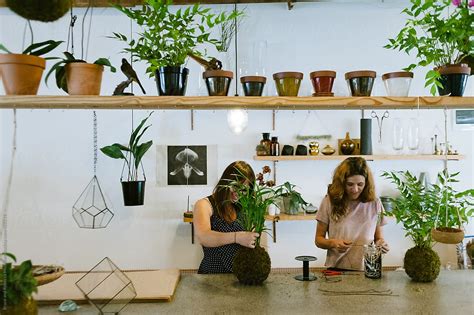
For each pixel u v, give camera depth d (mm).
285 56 4090
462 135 4129
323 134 4098
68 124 3996
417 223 2180
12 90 1807
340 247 2668
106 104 1926
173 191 4051
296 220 4035
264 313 1739
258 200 2178
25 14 1682
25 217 3947
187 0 3803
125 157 3895
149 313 1743
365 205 2898
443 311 1756
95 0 3719
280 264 4051
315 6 4105
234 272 2137
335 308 1791
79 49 3998
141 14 1992
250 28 4051
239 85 3928
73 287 2078
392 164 4105
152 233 4031
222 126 4082
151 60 1929
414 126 3604
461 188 4113
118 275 1812
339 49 4109
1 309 1462
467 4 2119
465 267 3480
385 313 1732
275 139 3900
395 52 4109
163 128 4059
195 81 3947
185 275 2320
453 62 2213
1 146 3934
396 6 4117
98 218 3971
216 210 2643
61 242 3977
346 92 2227
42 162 3975
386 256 4098
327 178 4090
